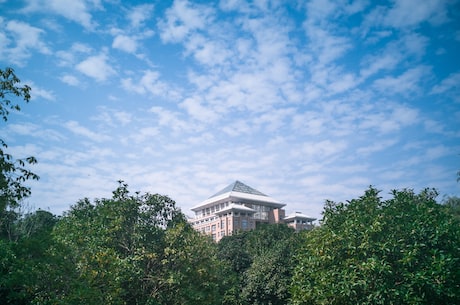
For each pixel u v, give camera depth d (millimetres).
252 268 33562
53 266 13656
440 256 12742
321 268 14805
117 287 15273
